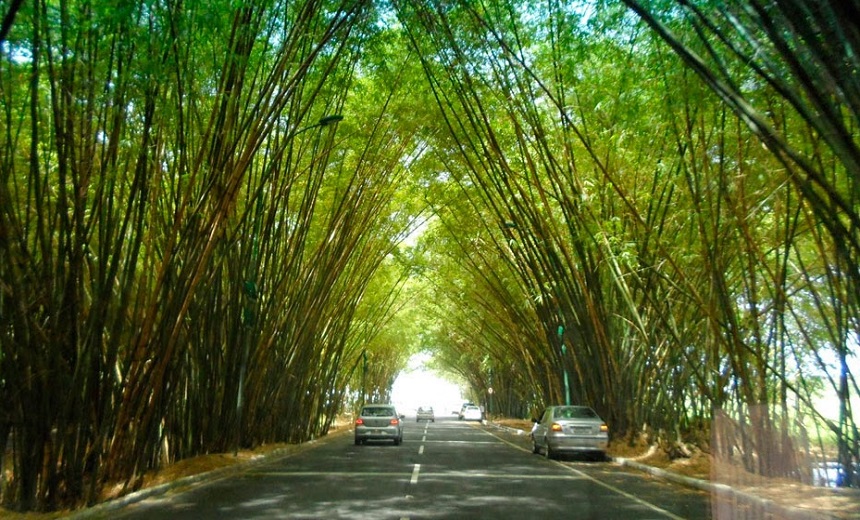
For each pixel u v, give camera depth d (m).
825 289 13.61
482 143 16.53
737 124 10.99
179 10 9.05
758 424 10.21
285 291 18.92
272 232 18.11
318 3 11.84
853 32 6.34
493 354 40.84
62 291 9.30
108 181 9.74
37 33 8.37
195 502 10.46
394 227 25.53
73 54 8.77
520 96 16.09
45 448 9.19
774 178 11.45
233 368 16.86
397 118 18.42
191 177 10.63
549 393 30.19
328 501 10.52
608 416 20.14
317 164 17.88
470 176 19.34
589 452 18.20
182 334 12.95
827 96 7.41
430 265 32.12
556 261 18.67
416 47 14.81
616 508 10.02
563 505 10.28
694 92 10.64
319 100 15.67
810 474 10.66
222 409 16.73
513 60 15.31
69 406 9.31
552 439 17.91
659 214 15.06
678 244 14.55
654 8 9.49
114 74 9.28
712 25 7.99
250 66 11.63
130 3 7.98
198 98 10.82
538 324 26.72
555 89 14.86
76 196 9.28
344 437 31.47
